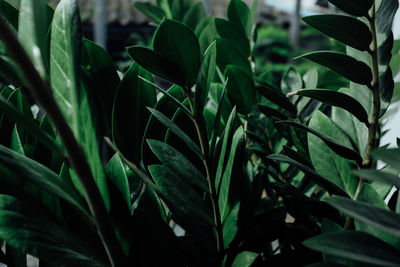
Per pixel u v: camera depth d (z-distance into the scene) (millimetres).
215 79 893
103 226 316
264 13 12711
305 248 463
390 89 438
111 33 8680
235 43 812
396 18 1007
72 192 358
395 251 284
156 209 461
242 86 654
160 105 517
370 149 442
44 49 314
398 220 263
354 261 350
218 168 476
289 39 12289
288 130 625
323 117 525
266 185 665
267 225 475
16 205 360
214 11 9656
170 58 414
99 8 7781
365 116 436
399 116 991
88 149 358
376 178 248
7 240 337
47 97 264
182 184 447
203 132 442
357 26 413
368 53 457
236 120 630
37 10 272
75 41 317
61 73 344
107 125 495
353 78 432
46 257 345
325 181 429
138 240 402
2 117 465
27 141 515
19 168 322
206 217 437
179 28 396
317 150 525
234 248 474
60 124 273
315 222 595
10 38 245
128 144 488
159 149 461
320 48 12328
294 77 776
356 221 365
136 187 486
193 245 512
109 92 497
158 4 1118
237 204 503
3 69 293
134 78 490
